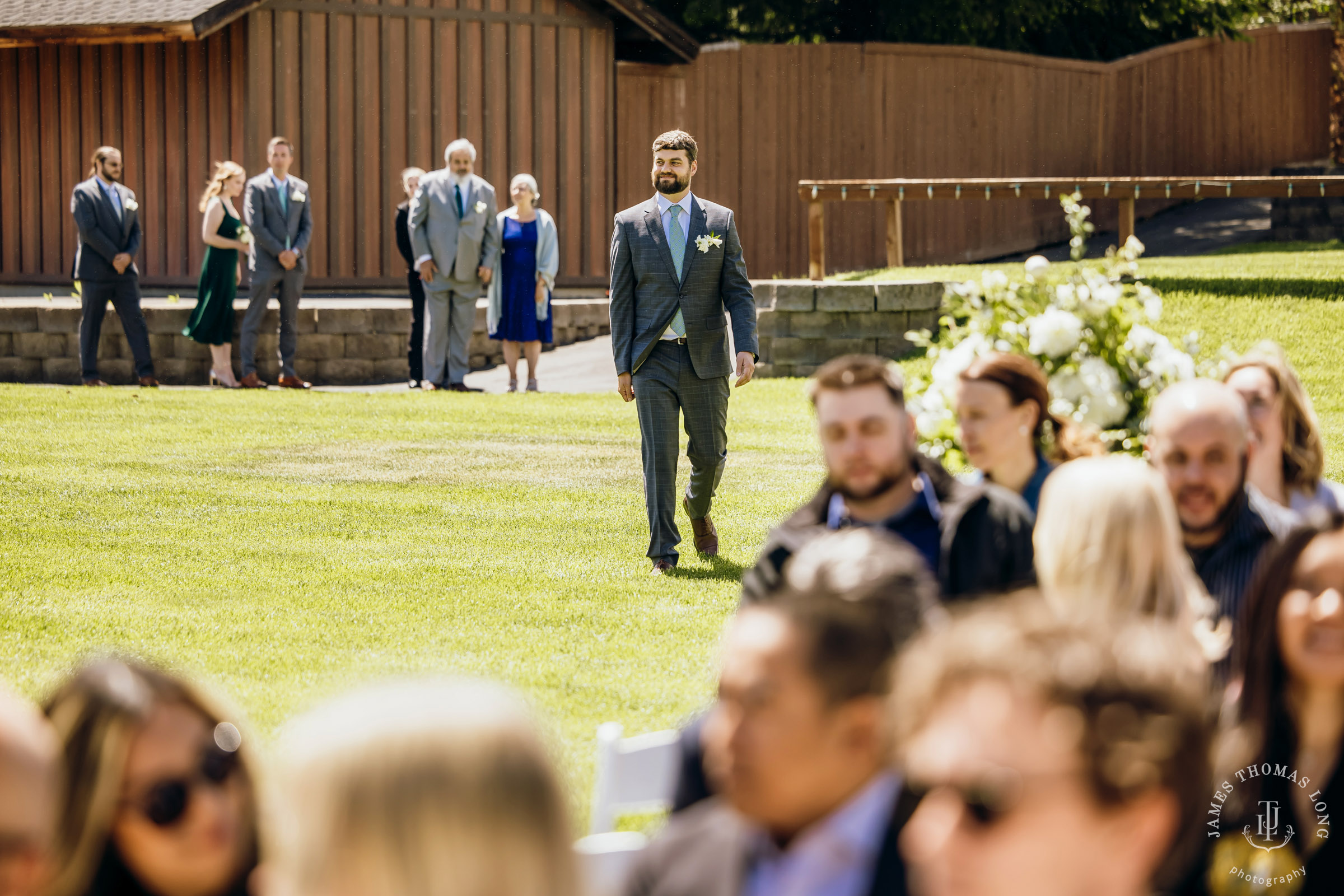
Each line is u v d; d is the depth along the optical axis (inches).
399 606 398.3
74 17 1075.3
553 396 810.8
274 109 1111.0
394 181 1152.2
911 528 207.9
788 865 127.4
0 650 350.3
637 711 311.4
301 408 754.8
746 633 122.8
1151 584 181.6
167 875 132.3
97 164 853.2
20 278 1155.3
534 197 839.7
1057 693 81.0
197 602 401.4
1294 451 266.4
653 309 446.9
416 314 878.4
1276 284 831.1
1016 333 318.0
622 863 165.3
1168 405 220.5
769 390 812.0
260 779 137.3
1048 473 237.3
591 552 470.3
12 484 556.4
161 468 595.5
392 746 84.6
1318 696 157.8
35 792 112.4
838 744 120.6
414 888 83.8
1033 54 1449.3
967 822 82.0
